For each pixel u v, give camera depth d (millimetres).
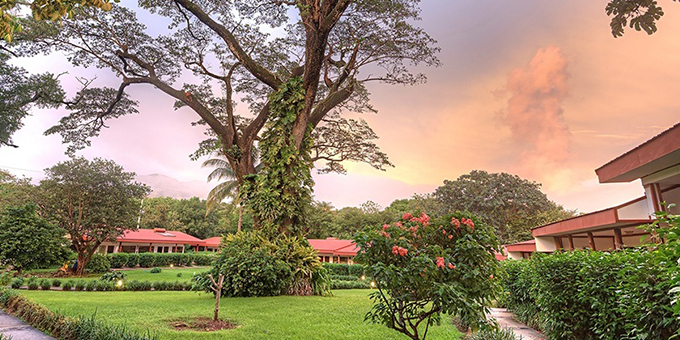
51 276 18938
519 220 33000
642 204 8359
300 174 11383
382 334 5246
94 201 20781
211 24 12680
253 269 8906
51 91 15648
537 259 5816
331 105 13688
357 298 9422
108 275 13109
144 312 6168
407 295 3471
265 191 10891
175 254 32812
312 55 10648
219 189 29562
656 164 7004
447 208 33812
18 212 17141
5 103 14906
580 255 4805
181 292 10977
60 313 5328
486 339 4914
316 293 10039
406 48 14289
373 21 13625
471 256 3543
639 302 3221
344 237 41156
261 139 11750
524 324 7199
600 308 4055
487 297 3574
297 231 11086
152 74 15203
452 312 3328
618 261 3777
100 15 14188
